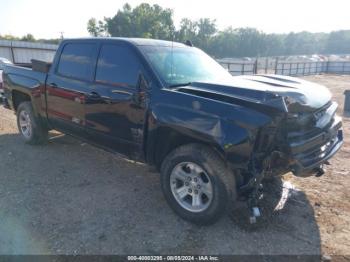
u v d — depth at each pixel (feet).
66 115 15.78
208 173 10.32
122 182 14.48
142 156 12.46
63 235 10.35
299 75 125.70
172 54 13.61
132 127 12.45
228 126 9.79
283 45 359.25
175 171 11.34
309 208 12.28
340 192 13.67
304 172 10.52
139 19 252.21
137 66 12.42
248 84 11.53
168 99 11.22
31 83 17.72
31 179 14.60
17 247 9.69
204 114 10.28
